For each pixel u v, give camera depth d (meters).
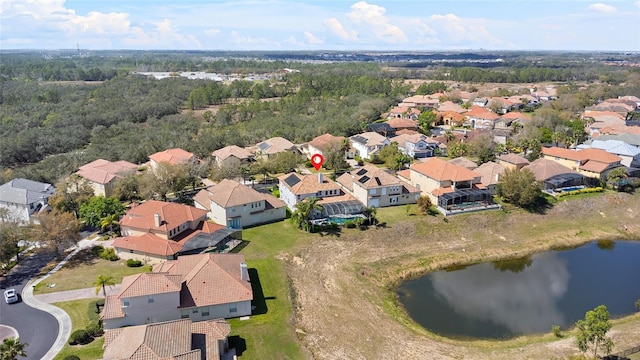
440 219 93.06
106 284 63.41
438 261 82.25
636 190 109.50
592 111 184.00
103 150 140.38
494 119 176.88
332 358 54.59
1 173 118.00
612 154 119.00
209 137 152.38
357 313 65.00
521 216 96.75
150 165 122.12
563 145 142.12
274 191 107.31
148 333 47.72
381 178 98.88
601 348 55.44
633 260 84.06
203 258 66.56
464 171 101.62
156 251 72.88
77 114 181.00
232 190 89.88
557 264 82.50
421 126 172.38
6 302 61.50
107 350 46.53
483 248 87.06
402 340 58.94
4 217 79.94
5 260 70.12
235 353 53.81
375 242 85.50
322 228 87.94
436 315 65.56
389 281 75.50
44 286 66.38
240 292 61.12
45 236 73.19
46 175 117.06
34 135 150.88
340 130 162.25
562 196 104.50
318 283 72.38
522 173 100.12
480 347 57.59
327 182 99.62
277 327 59.22
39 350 51.84
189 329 49.97
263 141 150.38
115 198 93.50
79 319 57.94
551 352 55.91
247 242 82.44
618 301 69.50
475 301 69.62
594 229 95.75
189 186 111.50
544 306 68.12
